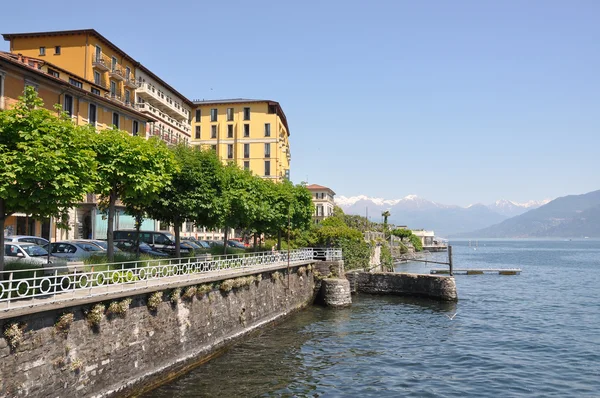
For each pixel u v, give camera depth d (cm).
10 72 3419
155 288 2027
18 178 1594
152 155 2480
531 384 2384
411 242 15512
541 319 4109
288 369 2483
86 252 2966
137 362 1923
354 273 5550
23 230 3866
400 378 2436
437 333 3494
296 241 5956
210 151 3372
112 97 5472
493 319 4078
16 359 1374
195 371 2328
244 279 2977
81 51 5212
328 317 4028
